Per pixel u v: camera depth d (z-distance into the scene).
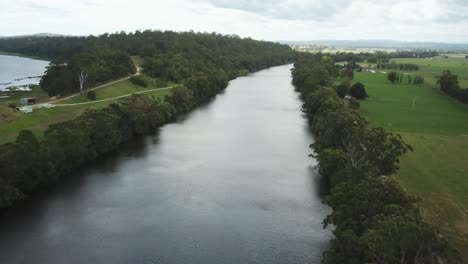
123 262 66.75
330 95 153.25
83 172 104.81
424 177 94.44
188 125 155.88
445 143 124.56
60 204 86.69
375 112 174.50
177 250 70.25
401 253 45.25
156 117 148.88
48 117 133.50
